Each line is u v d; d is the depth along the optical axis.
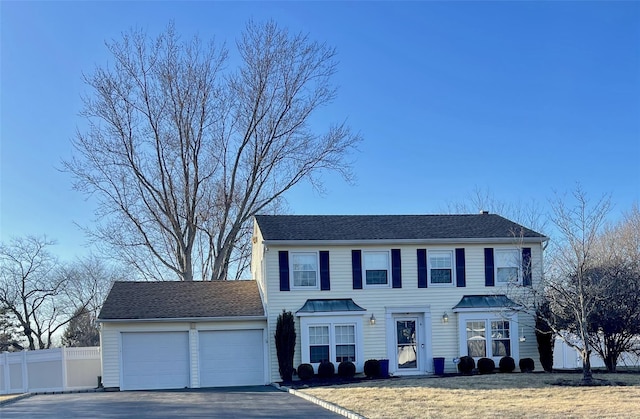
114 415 16.22
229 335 26.55
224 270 37.75
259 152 36.75
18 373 26.67
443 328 26.77
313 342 25.80
